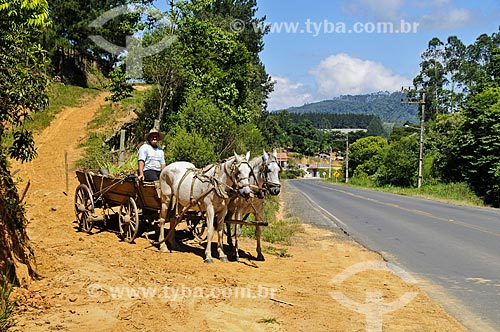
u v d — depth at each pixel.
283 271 9.65
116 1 53.62
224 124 25.02
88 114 34.88
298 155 143.50
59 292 6.88
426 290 8.59
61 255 8.98
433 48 79.56
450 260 11.16
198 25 29.64
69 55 58.38
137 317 6.24
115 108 33.78
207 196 9.77
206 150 20.94
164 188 10.50
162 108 27.11
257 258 10.69
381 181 55.34
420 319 6.90
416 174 47.81
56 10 50.47
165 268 8.81
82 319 6.02
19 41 6.82
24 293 6.59
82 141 28.05
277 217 20.34
